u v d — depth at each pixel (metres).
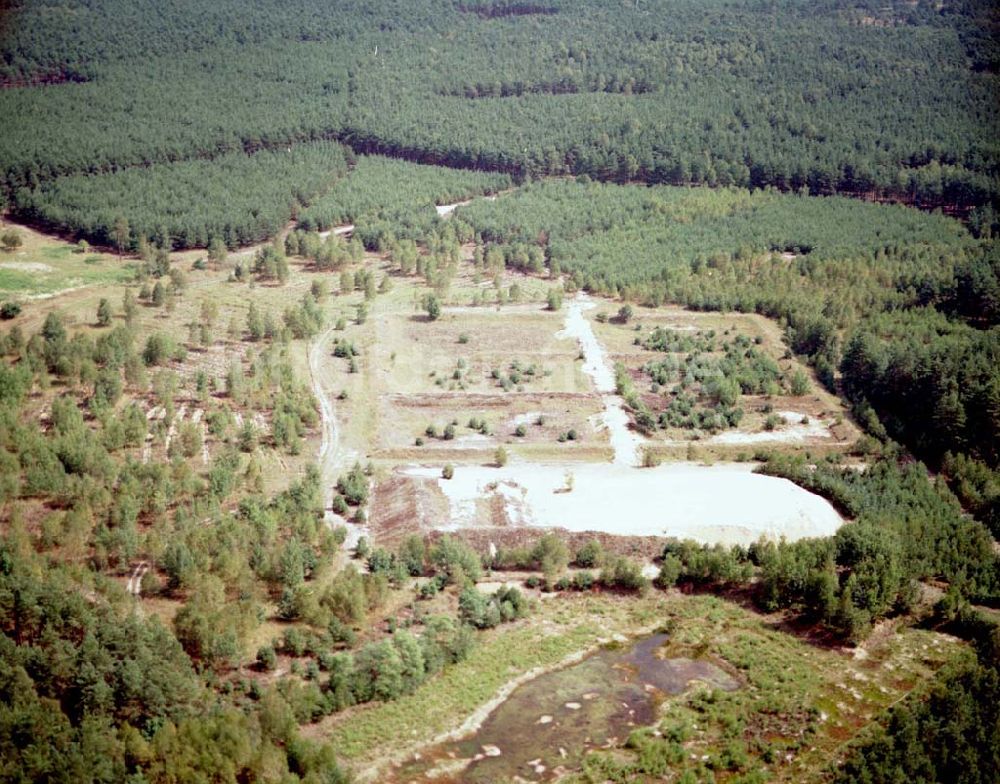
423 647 134.00
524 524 164.50
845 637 144.25
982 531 164.00
